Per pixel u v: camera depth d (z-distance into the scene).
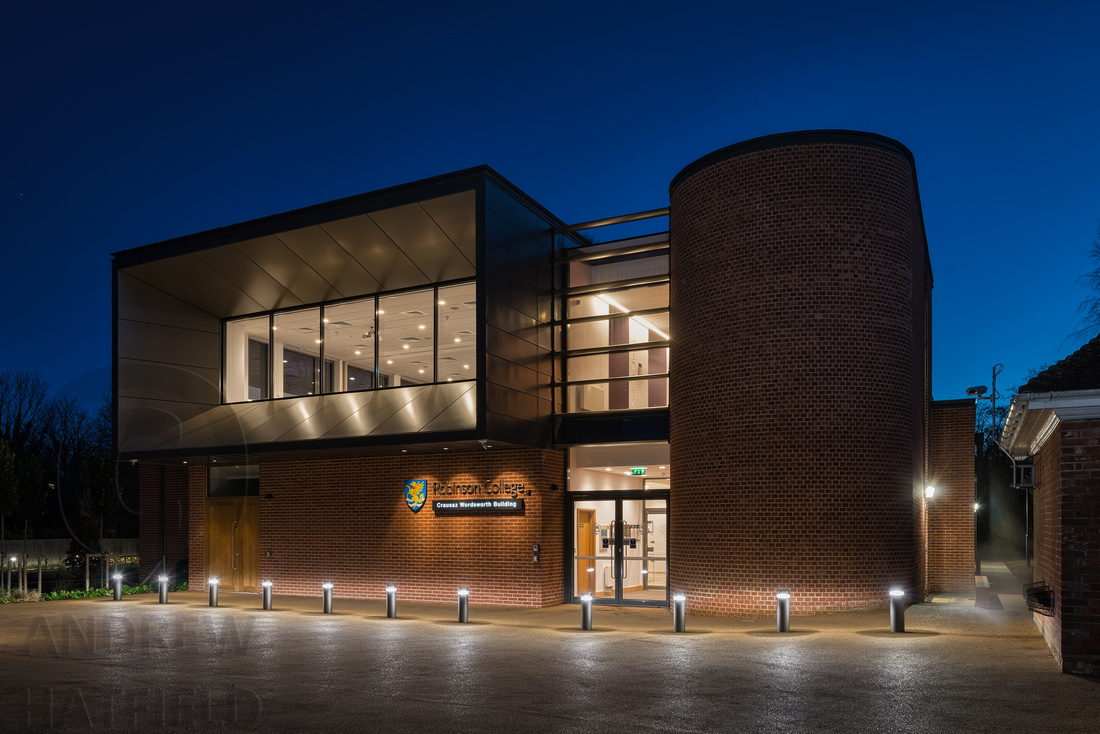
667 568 19.83
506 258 19.59
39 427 39.19
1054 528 11.46
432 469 21.66
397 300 22.20
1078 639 10.43
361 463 22.67
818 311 17.00
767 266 17.33
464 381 20.62
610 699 9.40
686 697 9.45
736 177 17.83
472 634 15.13
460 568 21.02
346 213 20.36
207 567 25.19
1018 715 8.42
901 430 17.28
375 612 18.95
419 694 9.75
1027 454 15.80
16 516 25.81
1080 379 10.45
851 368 16.92
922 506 20.67
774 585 16.66
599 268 21.72
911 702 9.02
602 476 20.80
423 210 19.64
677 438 18.77
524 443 19.80
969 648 12.45
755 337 17.30
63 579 29.05
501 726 8.24
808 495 16.67
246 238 21.69
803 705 8.97
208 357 24.64
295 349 23.62
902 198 17.88
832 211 17.20
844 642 13.23
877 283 17.27
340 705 9.20
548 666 11.59
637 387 20.59
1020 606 19.05
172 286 23.75
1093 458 10.41
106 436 35.03
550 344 21.38
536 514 20.25
